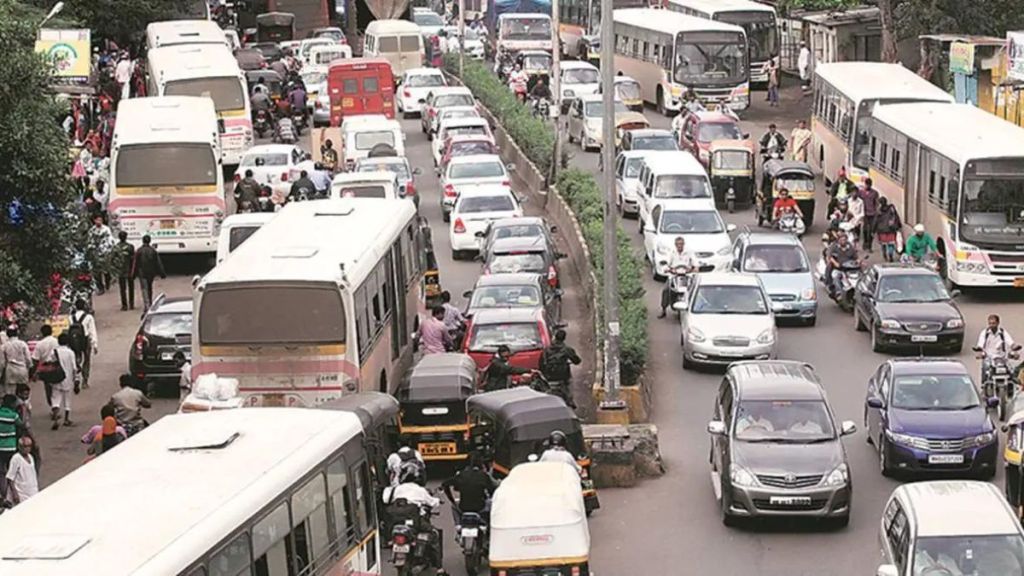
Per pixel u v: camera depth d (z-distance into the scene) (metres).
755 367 33.97
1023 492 30.12
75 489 20.78
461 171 63.28
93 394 41.59
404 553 27.69
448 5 153.50
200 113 54.94
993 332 39.06
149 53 76.75
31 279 35.56
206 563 19.19
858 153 63.09
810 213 61.19
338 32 113.75
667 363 44.22
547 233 51.00
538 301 42.91
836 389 40.84
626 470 34.28
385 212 39.94
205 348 32.50
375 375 35.03
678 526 31.67
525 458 31.14
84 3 91.50
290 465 22.00
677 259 49.34
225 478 21.14
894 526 25.84
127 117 54.38
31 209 35.94
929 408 34.16
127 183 53.44
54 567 17.94
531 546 26.17
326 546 23.03
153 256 49.69
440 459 33.59
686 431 37.97
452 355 35.84
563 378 38.16
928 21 83.31
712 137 69.06
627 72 93.75
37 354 38.53
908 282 45.31
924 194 54.06
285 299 32.38
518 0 115.38
